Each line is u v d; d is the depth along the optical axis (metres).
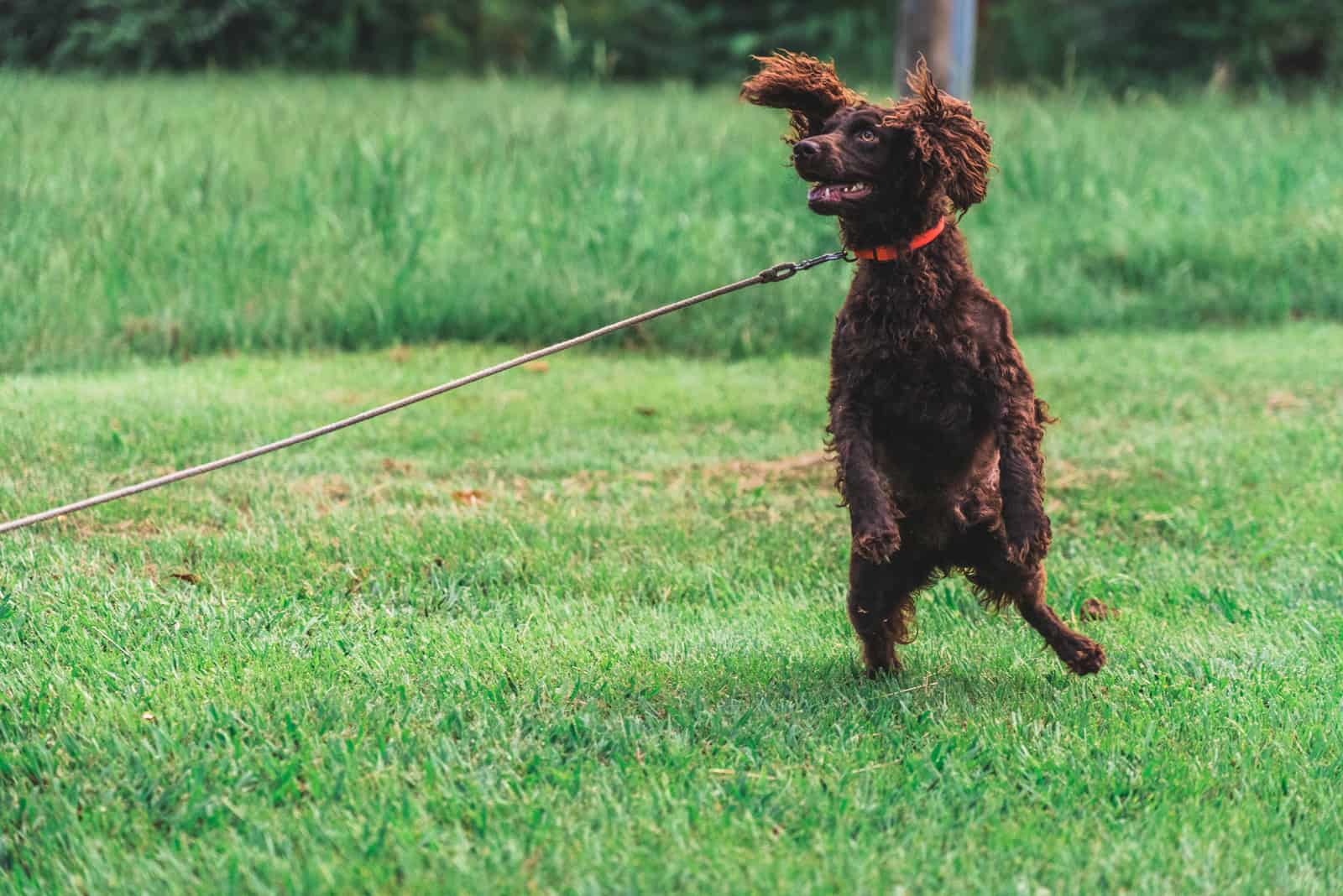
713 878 4.10
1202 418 11.22
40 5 38.19
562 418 11.17
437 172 17.06
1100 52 39.81
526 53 44.06
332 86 28.22
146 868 4.16
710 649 6.33
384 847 4.25
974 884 4.08
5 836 4.39
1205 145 20.30
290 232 15.15
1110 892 4.11
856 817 4.51
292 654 6.06
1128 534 8.45
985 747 5.14
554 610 6.89
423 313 14.02
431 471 9.54
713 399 11.95
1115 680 6.01
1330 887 4.18
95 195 15.04
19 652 5.96
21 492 8.35
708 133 20.11
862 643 6.06
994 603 6.08
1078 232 17.27
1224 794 4.80
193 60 39.34
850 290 5.73
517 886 4.02
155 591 6.82
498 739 5.13
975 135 5.65
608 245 15.07
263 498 8.62
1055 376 12.87
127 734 5.15
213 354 13.31
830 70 6.14
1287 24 37.31
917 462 5.66
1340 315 16.09
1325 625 6.66
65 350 12.52
